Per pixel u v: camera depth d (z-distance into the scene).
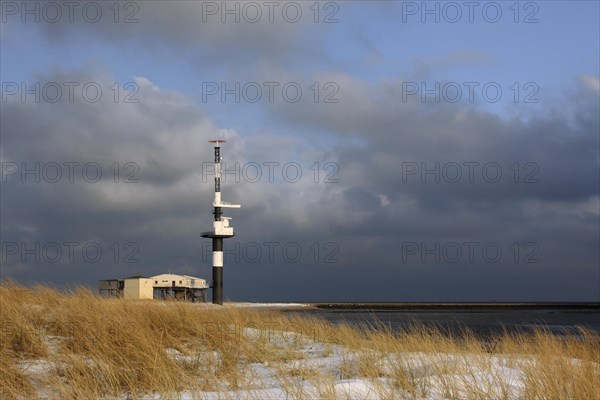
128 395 8.78
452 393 8.61
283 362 11.80
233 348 12.48
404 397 8.52
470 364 10.81
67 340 11.88
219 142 99.50
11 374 8.95
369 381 9.25
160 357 10.20
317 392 8.38
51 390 8.80
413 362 10.95
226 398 8.09
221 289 96.00
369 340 14.67
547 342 13.44
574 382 8.84
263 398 8.21
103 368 9.58
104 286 85.56
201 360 11.32
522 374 10.09
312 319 18.36
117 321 12.86
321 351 13.42
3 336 11.44
